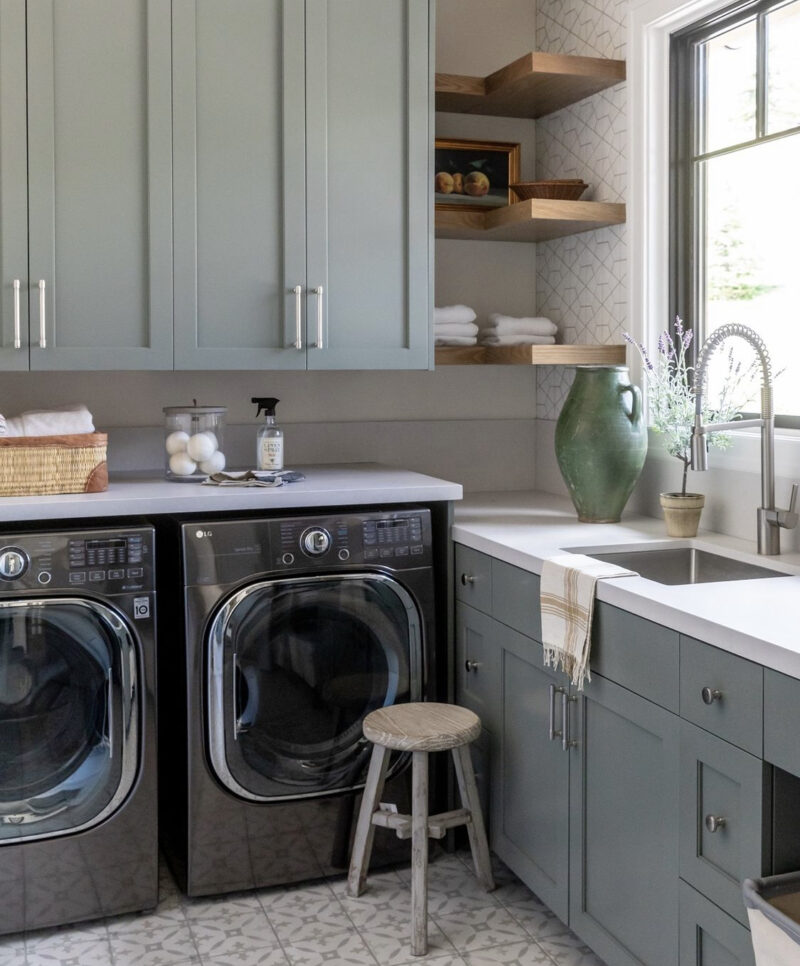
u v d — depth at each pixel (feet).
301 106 9.63
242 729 8.72
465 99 10.84
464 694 9.41
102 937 8.33
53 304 9.14
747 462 8.68
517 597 8.27
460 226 10.83
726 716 5.86
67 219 9.12
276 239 9.69
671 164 9.84
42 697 8.23
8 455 8.60
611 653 7.02
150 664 8.46
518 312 11.94
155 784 8.56
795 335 8.63
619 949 7.07
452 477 11.82
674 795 6.39
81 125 9.11
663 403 9.18
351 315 9.95
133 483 9.52
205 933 8.36
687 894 6.30
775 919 5.18
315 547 8.87
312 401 11.34
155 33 9.22
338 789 9.14
